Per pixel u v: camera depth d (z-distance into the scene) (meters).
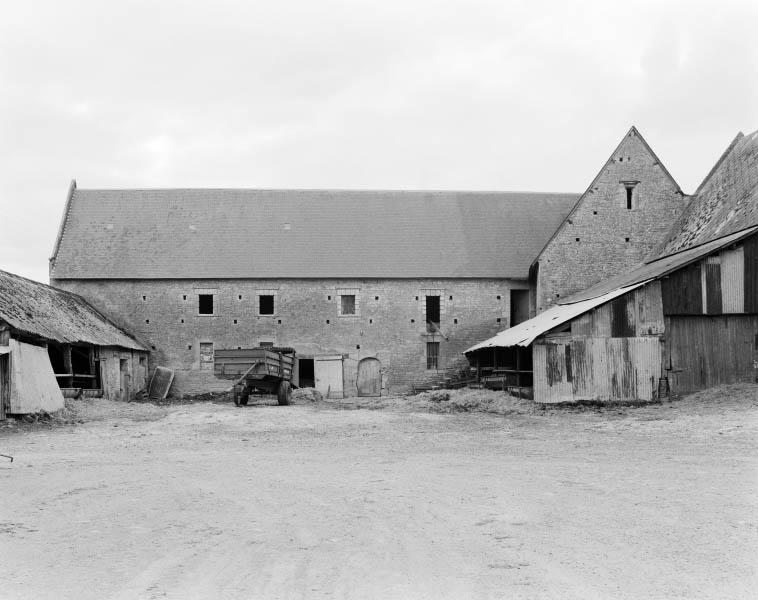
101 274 38.94
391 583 6.67
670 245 34.69
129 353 36.19
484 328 39.75
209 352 39.03
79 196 42.53
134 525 9.13
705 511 9.47
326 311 39.44
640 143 37.81
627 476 12.29
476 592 6.39
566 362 27.02
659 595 6.28
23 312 25.94
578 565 7.21
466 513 9.66
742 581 6.66
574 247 37.25
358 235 41.41
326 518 9.46
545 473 12.85
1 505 10.41
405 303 39.69
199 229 41.22
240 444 18.44
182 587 6.61
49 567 7.30
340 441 19.02
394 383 39.28
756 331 26.67
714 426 19.03
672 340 26.64
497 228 42.28
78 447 17.78
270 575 6.95
